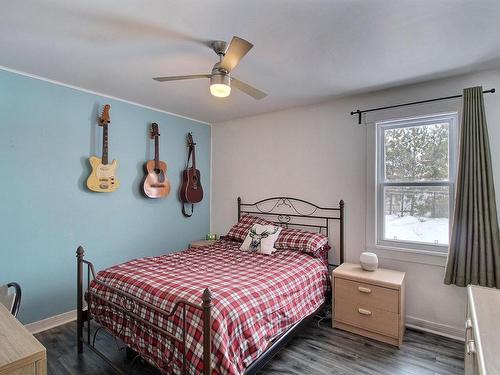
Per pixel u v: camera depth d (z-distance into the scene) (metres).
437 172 2.67
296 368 2.10
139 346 1.85
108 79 2.68
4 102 2.45
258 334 1.78
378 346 2.38
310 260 2.78
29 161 2.60
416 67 2.36
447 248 2.59
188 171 3.96
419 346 2.38
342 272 2.67
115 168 3.15
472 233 2.30
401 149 2.88
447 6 1.56
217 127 4.34
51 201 2.74
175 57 2.21
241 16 1.66
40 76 2.62
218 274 2.26
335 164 3.22
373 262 2.65
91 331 2.63
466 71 2.44
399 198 2.87
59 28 1.81
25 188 2.58
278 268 2.48
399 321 2.35
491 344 1.05
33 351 1.06
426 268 2.65
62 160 2.80
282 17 1.67
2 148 2.45
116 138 3.24
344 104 3.17
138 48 2.07
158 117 3.67
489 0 1.50
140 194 3.49
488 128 2.38
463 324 2.48
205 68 2.42
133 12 1.63
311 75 2.54
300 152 3.50
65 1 1.54
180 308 1.68
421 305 2.67
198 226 4.22
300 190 3.49
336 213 3.21
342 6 1.56
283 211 3.62
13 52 2.15
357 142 3.07
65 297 2.83
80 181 2.94
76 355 2.25
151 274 2.18
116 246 3.24
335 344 2.41
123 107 3.30
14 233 2.52
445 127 2.64
